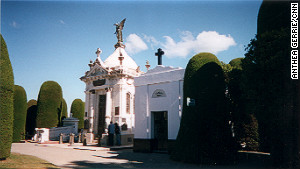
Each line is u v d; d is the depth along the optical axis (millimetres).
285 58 7812
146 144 14766
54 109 26812
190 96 11047
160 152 14227
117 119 21250
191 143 10500
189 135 10641
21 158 10195
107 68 23172
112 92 22391
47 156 12703
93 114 23438
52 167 8922
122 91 21844
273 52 8117
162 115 15438
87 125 23578
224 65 12680
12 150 15359
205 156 10094
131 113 22391
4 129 9203
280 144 8156
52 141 22250
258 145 12305
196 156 10242
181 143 10953
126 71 22234
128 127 21656
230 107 11281
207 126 10367
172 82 14250
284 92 7859
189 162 10414
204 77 10938
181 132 11141
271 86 8008
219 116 10516
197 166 9742
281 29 8188
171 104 14047
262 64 8172
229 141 10516
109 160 11633
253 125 12500
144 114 15258
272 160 8461
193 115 10711
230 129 10945
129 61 25359
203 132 10359
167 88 14461
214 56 11516
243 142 12938
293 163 7793
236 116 11430
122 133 20828
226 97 11195
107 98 22047
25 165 8562
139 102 15703
